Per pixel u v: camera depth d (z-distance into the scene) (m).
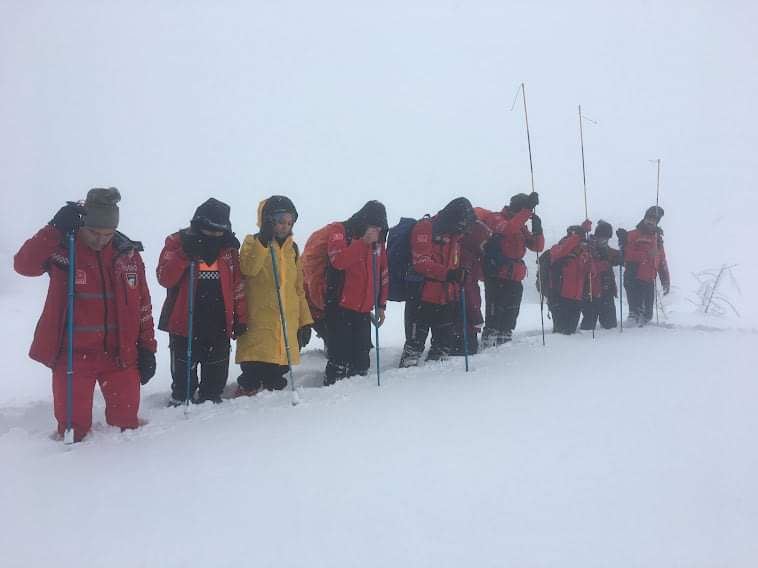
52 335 4.23
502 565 2.20
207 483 3.04
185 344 5.21
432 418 3.91
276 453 3.41
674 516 2.52
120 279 4.37
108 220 4.20
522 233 7.38
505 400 4.28
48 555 2.43
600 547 2.30
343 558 2.29
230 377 6.68
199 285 5.16
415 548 2.33
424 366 5.97
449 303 6.42
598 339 7.25
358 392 4.86
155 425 4.35
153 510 2.77
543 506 2.62
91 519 2.72
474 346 7.09
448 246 6.36
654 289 9.70
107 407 4.48
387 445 3.43
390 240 6.50
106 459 3.52
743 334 7.45
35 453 3.71
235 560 2.31
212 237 5.01
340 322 5.79
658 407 3.96
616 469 2.98
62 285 4.25
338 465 3.16
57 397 4.25
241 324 5.38
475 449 3.30
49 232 4.17
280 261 5.38
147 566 2.31
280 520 2.60
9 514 2.80
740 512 2.54
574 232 8.46
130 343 4.43
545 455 3.18
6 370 7.79
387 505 2.68
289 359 4.70
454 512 2.59
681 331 8.02
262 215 5.29
